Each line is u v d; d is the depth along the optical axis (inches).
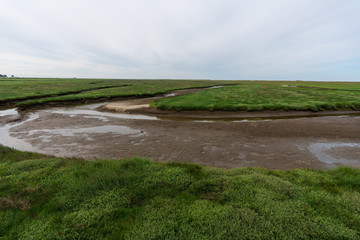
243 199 189.6
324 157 423.8
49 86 2425.0
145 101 1369.3
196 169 277.7
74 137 573.6
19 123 767.7
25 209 177.5
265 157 423.5
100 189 213.0
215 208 171.3
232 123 745.6
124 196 197.0
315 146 488.7
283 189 207.5
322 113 966.4
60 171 266.1
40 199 197.3
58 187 222.1
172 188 215.5
